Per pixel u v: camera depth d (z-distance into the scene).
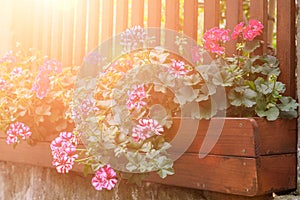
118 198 2.18
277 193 1.82
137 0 2.47
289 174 1.76
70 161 1.92
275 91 1.77
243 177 1.61
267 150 1.67
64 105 2.26
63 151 1.93
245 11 3.97
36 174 2.62
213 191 1.75
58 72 2.36
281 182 1.71
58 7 2.95
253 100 1.76
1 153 2.66
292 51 1.88
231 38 2.06
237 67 1.89
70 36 2.85
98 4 2.72
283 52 1.89
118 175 1.93
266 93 1.76
